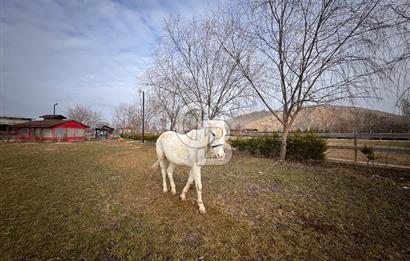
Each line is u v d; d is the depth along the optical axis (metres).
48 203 3.65
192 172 3.58
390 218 3.08
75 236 2.55
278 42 7.61
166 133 4.30
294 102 7.38
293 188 4.53
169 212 3.26
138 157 9.99
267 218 3.09
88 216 3.13
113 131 45.88
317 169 6.45
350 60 6.31
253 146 9.92
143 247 2.34
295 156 8.23
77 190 4.43
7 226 2.78
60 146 17.19
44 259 2.13
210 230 2.72
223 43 9.10
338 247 2.38
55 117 34.44
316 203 3.66
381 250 2.32
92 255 2.20
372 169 6.04
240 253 2.26
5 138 27.25
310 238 2.56
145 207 3.47
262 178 5.38
